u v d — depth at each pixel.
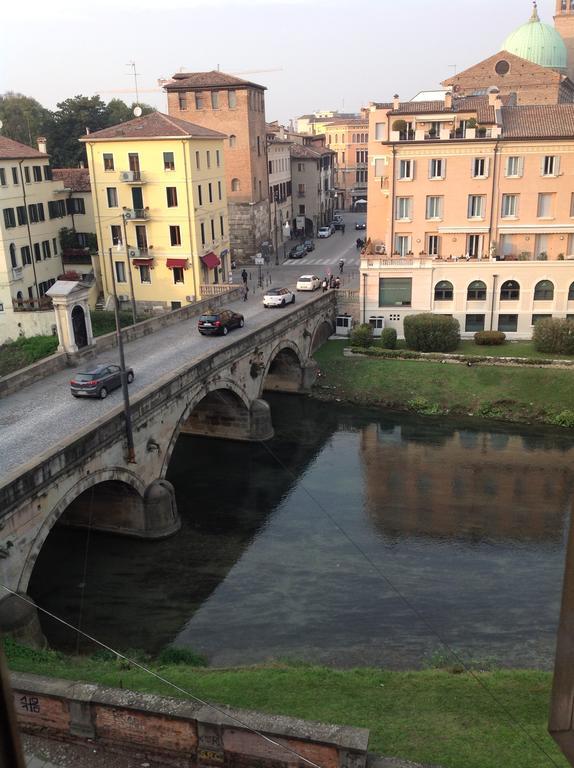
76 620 28.42
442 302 61.53
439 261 60.19
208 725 14.74
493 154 58.41
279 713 18.70
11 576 24.61
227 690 20.23
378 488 40.91
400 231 62.19
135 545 34.34
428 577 31.47
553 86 83.31
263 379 49.72
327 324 64.06
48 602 29.69
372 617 28.38
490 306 60.81
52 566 32.53
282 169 110.00
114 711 15.34
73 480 28.02
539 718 18.77
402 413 52.72
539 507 38.28
